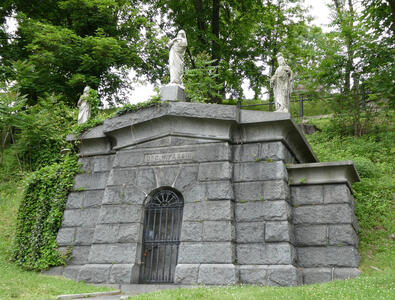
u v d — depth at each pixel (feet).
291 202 35.45
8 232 44.16
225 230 32.73
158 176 36.70
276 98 37.35
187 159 36.27
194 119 36.78
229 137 35.78
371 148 57.47
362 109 65.00
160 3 81.66
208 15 82.99
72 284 33.06
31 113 59.11
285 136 36.14
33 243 38.81
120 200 37.17
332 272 32.14
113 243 35.70
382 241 38.42
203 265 32.12
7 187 55.67
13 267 37.68
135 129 38.88
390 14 59.67
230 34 86.53
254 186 34.37
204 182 34.88
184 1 81.46
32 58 69.36
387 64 60.70
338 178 34.83
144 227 36.32
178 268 32.53
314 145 62.90
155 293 27.25
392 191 46.11
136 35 80.02
